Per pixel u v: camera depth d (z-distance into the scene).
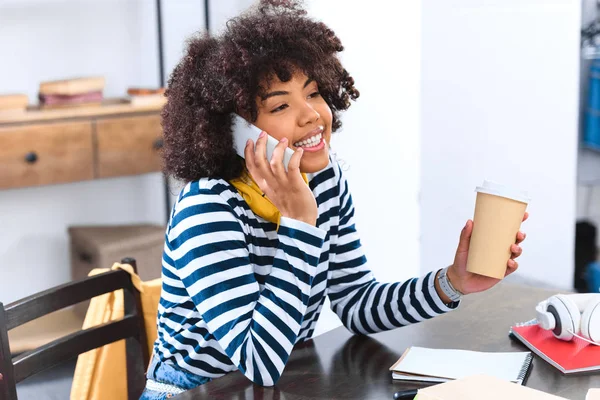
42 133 2.81
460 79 2.59
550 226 2.68
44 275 3.23
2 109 2.77
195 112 1.23
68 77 3.18
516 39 2.57
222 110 1.20
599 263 2.66
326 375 1.15
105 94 3.27
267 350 1.12
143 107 3.00
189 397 1.09
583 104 2.57
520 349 1.21
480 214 1.13
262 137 1.17
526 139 2.64
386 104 2.65
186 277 1.19
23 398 2.37
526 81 2.60
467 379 1.00
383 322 1.31
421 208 2.64
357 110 2.72
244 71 1.18
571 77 2.55
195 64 1.24
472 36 2.56
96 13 3.20
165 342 1.30
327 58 1.27
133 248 2.99
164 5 3.33
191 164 1.25
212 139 1.21
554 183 2.65
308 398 1.07
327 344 1.29
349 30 2.68
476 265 1.15
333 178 1.38
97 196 3.30
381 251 2.78
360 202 2.79
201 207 1.20
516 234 1.14
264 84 1.19
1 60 3.03
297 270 1.15
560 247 2.68
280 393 1.09
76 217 3.27
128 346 1.52
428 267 2.70
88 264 3.05
